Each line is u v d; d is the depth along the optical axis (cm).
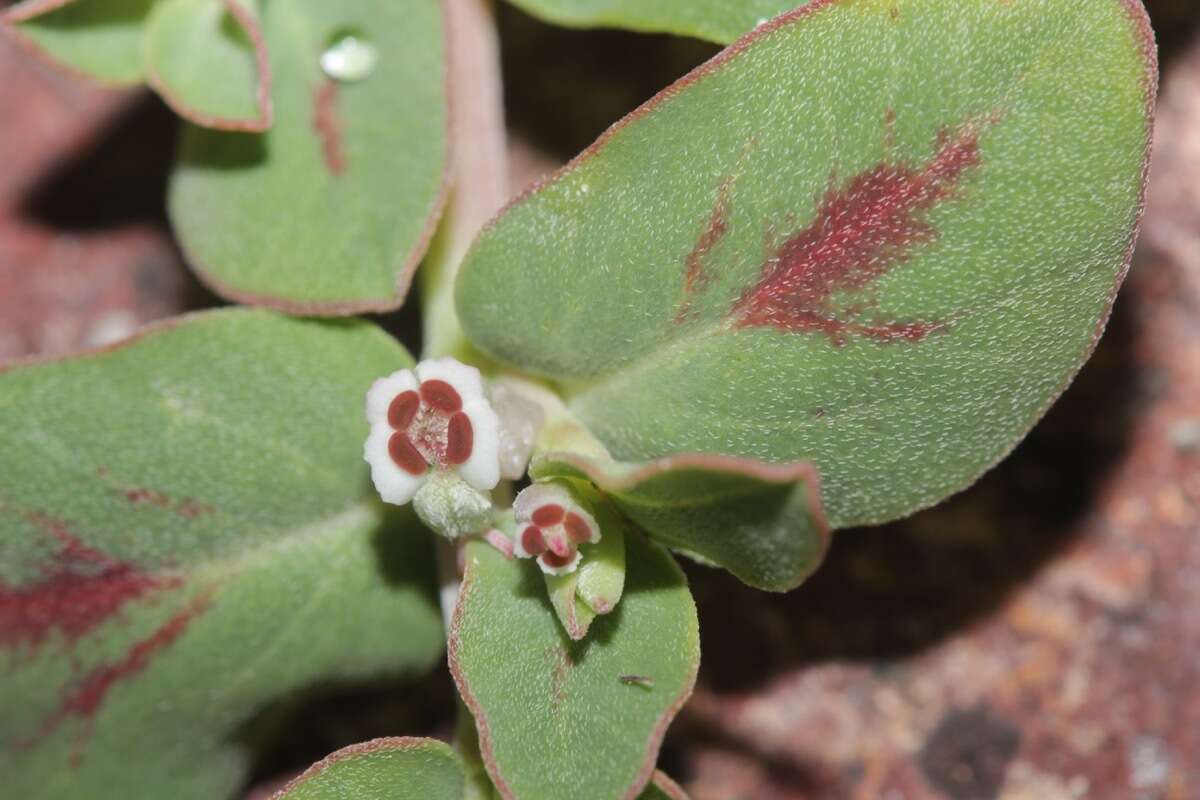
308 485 6
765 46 6
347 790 6
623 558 6
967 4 6
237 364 6
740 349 6
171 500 6
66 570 6
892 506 6
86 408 6
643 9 6
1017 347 6
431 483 6
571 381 6
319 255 6
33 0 6
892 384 6
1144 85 6
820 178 6
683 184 6
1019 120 6
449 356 6
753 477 6
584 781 6
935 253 6
